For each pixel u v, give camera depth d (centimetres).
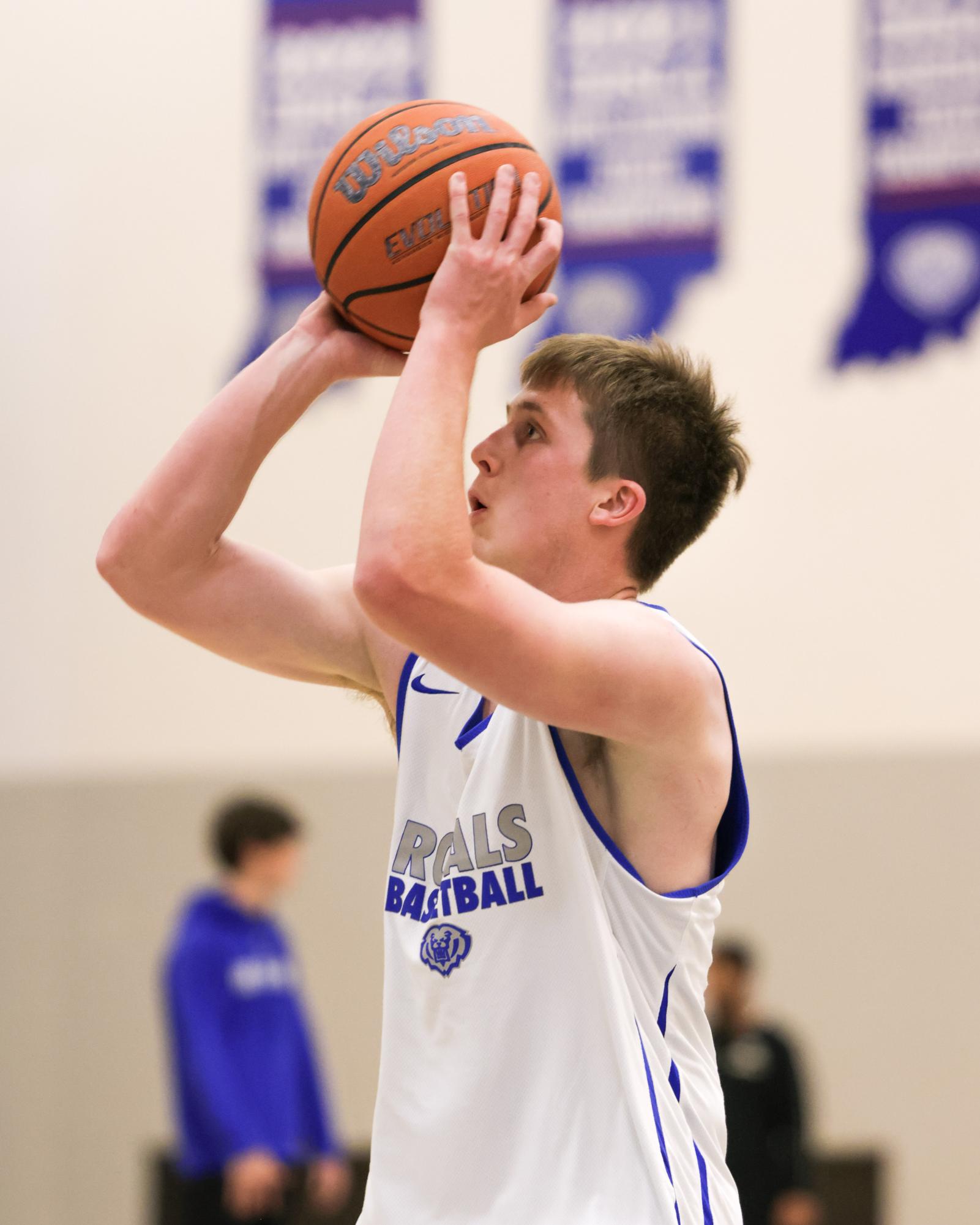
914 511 1950
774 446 1977
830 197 1988
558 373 604
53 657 2117
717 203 2005
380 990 2002
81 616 2116
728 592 1978
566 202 2028
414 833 600
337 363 645
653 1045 549
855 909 1927
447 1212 544
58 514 2127
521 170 574
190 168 2136
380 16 2089
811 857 1941
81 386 2134
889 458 1958
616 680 516
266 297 2109
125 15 2161
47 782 2102
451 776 591
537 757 564
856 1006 1914
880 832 1930
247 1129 1547
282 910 2031
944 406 1952
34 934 2088
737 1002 1705
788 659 1962
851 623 1953
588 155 2028
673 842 561
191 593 640
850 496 1962
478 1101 545
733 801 579
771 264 1992
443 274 538
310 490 2055
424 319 535
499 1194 537
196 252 2127
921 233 1966
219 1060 1569
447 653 497
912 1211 1859
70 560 2119
